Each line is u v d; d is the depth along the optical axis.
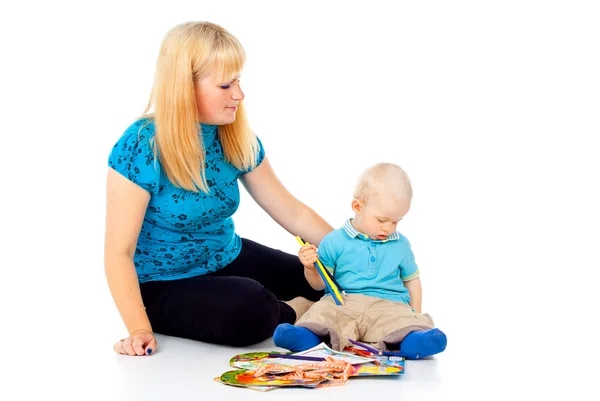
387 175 3.13
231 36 3.07
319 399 2.50
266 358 2.86
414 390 2.61
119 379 2.72
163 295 3.20
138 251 3.24
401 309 3.07
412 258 3.26
